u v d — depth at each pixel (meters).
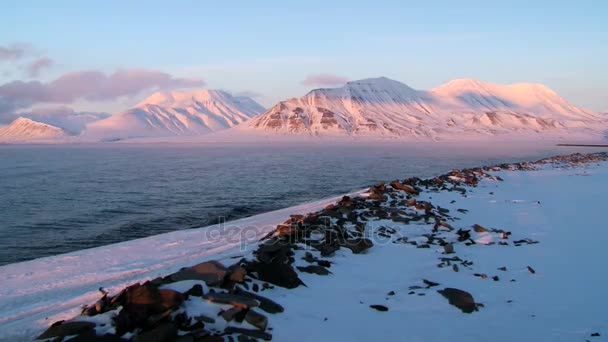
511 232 16.22
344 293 9.70
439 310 8.89
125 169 69.69
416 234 15.40
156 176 57.00
